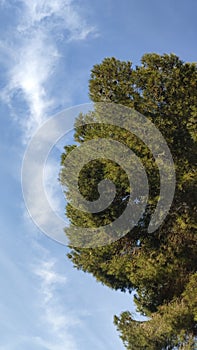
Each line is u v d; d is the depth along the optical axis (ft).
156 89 52.16
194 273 50.08
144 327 52.13
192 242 49.80
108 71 54.95
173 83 52.29
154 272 50.03
